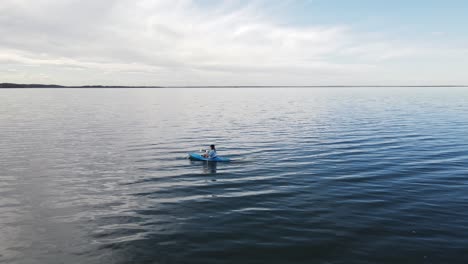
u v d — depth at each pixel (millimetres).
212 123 42375
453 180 16594
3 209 13148
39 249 9977
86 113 57469
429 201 13742
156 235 10883
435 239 10445
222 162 21266
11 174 18281
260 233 10992
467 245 10039
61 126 39344
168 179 17453
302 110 61500
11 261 9289
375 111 57125
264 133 33438
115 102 92812
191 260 9336
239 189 15688
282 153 23766
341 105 73688
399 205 13344
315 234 10875
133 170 19297
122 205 13633
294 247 10047
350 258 9406
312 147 25734
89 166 20203
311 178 17328
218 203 13820
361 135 31031
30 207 13391
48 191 15406
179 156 23125
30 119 47156
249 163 20953
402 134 31344
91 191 15438
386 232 10969
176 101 98250
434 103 77938
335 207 13219
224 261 9289
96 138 30750
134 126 39531
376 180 16781
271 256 9555
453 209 12844
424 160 20875
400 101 87250
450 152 23141
